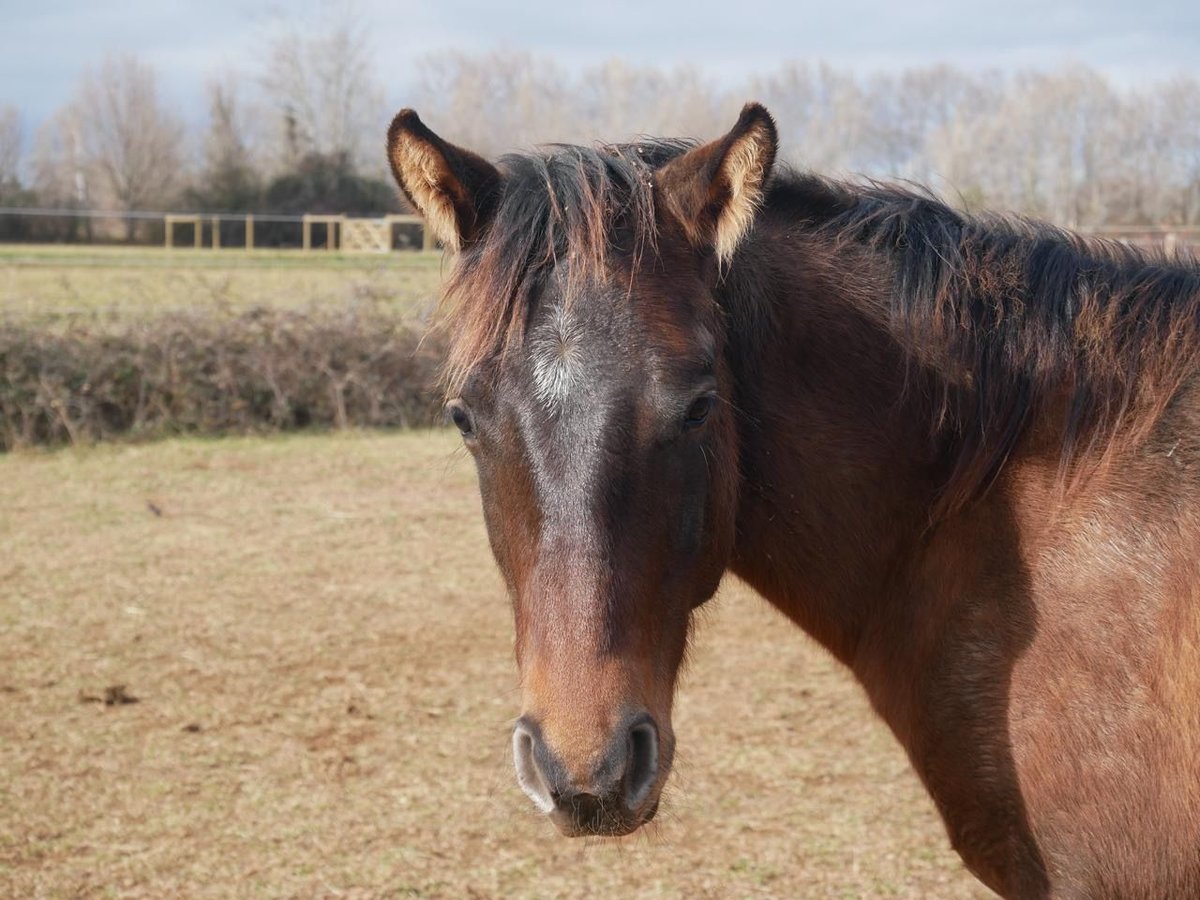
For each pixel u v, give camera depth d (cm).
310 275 1955
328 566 741
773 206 247
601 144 240
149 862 383
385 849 392
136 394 1169
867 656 242
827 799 429
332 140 4516
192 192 4306
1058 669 207
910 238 241
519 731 190
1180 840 199
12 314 1188
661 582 200
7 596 672
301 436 1188
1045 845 209
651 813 193
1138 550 206
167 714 506
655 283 203
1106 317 224
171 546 783
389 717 504
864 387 235
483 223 217
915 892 365
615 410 192
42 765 455
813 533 238
